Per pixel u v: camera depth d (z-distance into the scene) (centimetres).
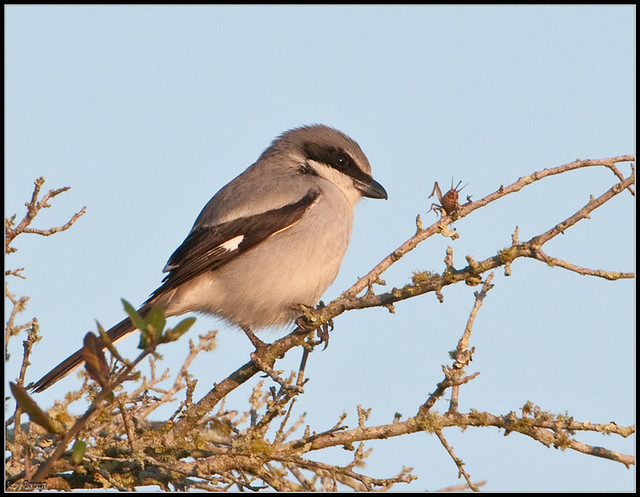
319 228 1081
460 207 817
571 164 799
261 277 1060
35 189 765
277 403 789
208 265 1063
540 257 725
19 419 733
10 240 756
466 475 728
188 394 798
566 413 730
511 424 734
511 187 810
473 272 740
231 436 821
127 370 537
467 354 751
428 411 758
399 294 770
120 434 816
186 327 523
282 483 742
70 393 755
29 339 751
